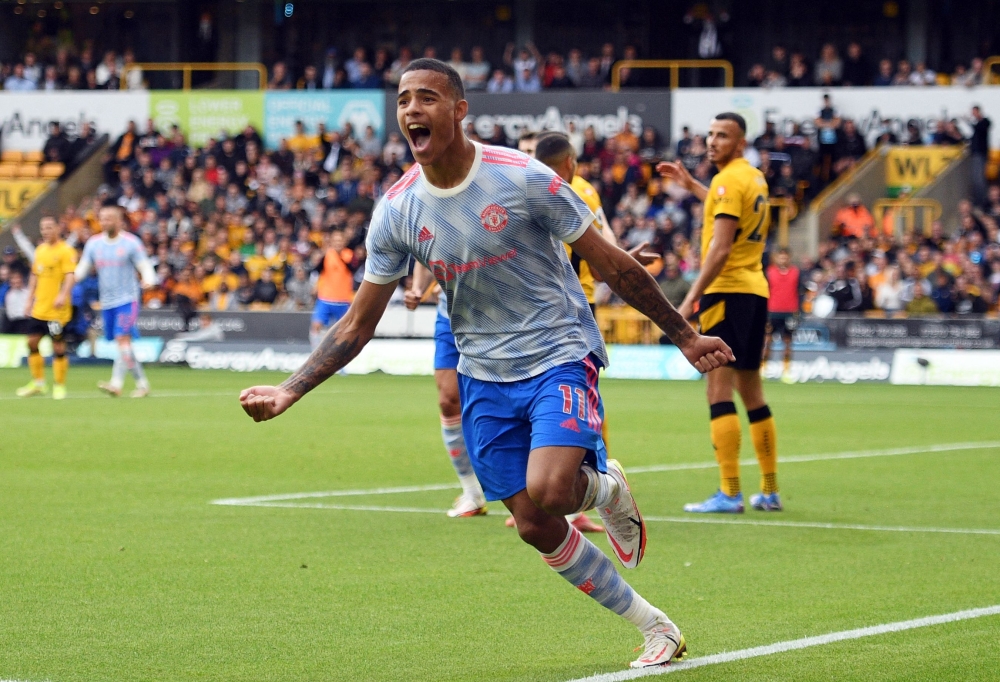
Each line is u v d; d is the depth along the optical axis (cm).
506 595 716
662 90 3831
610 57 4044
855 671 555
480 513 1004
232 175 3891
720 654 585
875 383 2861
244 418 1839
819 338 3023
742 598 711
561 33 4444
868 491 1158
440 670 561
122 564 796
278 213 3744
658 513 1027
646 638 573
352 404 2141
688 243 3356
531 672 557
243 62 4538
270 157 3897
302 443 1530
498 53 4472
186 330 3272
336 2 4494
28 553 830
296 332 3225
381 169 3859
